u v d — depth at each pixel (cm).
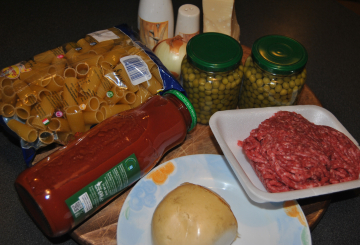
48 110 72
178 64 89
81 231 63
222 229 58
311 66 117
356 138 96
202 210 59
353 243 76
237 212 67
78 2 136
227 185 71
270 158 65
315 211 69
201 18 126
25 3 132
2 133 88
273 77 75
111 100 77
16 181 59
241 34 126
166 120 70
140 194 67
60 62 77
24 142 74
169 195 63
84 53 80
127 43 86
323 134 69
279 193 58
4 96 72
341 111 104
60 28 123
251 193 59
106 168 61
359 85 112
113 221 65
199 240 57
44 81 74
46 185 56
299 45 79
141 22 96
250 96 81
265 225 65
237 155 76
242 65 81
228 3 92
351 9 153
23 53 112
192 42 79
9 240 71
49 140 74
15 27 121
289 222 64
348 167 64
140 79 79
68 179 58
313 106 78
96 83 76
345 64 118
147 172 73
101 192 61
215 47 78
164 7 93
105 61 78
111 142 64
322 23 134
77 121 74
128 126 67
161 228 58
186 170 72
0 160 83
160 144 71
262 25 131
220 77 76
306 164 63
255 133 71
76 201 58
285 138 67
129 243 60
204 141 82
